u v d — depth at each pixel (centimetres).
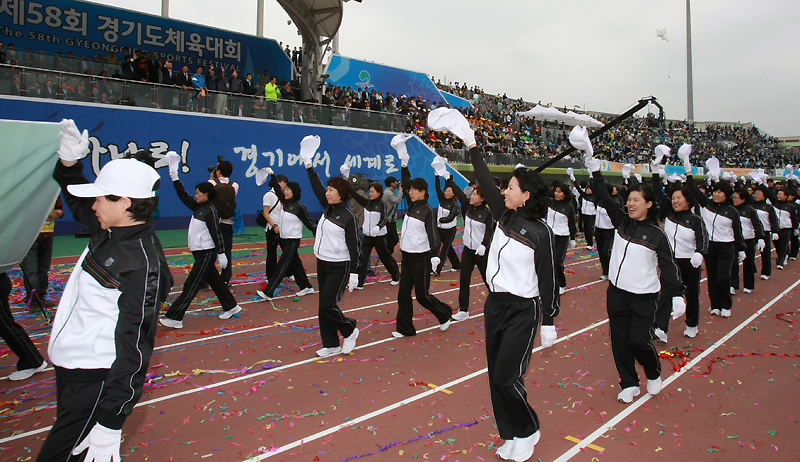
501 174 2603
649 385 438
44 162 344
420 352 542
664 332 550
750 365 527
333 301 507
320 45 1928
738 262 866
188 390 431
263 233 1512
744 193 880
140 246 237
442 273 1030
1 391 417
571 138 424
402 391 439
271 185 701
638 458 340
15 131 323
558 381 475
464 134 349
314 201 1792
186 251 1149
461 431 371
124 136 1364
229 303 645
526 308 320
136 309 225
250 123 1614
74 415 228
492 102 3809
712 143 4900
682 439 367
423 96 3008
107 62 1429
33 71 1220
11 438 343
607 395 444
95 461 211
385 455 336
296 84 2025
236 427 369
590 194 1403
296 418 385
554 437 367
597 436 370
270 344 555
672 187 778
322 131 1795
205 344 550
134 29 1755
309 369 487
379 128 1986
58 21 1612
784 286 952
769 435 376
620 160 3631
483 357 529
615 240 434
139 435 354
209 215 597
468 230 657
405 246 585
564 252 860
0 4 1517
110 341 231
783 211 1130
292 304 728
